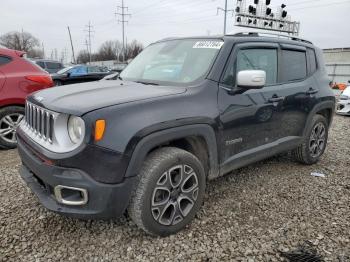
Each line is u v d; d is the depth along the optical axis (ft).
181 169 9.32
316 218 10.56
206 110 9.84
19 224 9.82
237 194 12.17
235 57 11.22
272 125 12.53
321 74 15.60
